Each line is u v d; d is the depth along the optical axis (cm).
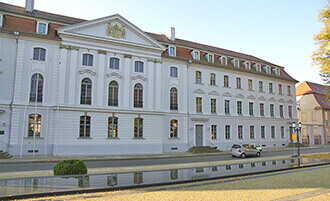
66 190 923
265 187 1070
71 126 2475
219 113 3481
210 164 1939
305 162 1925
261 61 4312
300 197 924
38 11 2856
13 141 2289
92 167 1719
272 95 4166
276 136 4084
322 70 2577
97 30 2686
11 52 2380
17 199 849
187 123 3178
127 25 2834
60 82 2491
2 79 2320
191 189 1025
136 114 2806
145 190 999
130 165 1864
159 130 2919
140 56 2912
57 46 2550
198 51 3422
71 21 2911
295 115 4456
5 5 2658
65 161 1230
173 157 2595
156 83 2972
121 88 2759
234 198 900
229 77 3666
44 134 2409
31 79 2431
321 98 5391
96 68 2661
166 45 3238
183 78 3231
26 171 1524
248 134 3744
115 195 921
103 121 2627
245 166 1666
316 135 4991
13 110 2323
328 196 940
